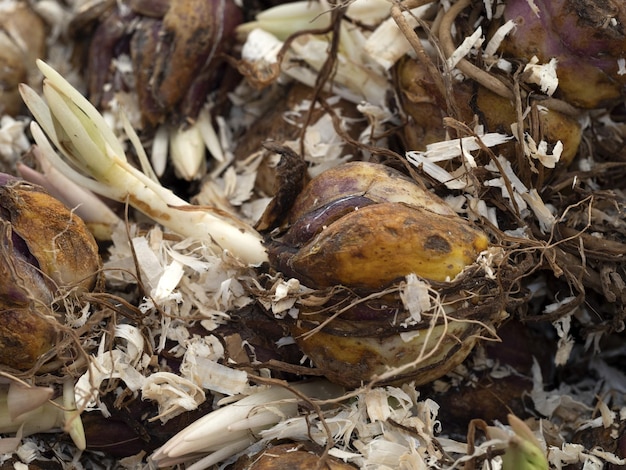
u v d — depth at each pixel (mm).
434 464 185
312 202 195
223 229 213
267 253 201
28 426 195
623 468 201
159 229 222
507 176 204
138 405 198
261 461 182
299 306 186
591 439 213
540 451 167
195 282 212
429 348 182
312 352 189
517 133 203
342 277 176
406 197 188
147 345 199
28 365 183
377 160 224
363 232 173
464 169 204
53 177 221
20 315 178
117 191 219
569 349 224
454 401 224
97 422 198
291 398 199
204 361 198
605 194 216
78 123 211
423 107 217
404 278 174
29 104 216
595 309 226
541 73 200
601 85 205
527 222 211
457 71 209
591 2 192
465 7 213
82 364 189
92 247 196
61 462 200
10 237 178
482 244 182
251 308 206
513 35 204
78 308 192
